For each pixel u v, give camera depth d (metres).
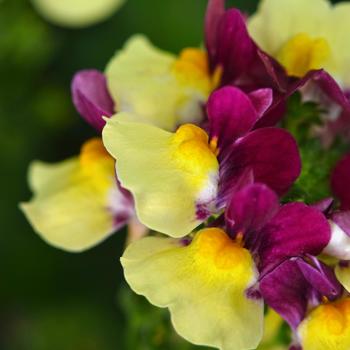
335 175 0.21
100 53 0.31
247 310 0.20
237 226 0.20
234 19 0.21
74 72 0.32
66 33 0.31
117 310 0.30
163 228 0.19
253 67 0.21
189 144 0.20
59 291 0.30
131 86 0.22
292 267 0.20
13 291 0.30
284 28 0.22
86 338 0.30
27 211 0.23
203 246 0.20
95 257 0.30
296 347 0.20
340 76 0.22
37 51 0.31
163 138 0.20
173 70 0.22
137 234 0.22
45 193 0.23
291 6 0.23
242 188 0.19
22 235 0.30
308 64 0.22
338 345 0.20
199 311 0.19
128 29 0.31
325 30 0.22
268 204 0.19
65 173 0.23
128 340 0.25
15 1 0.31
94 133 0.31
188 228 0.20
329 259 0.20
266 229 0.20
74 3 0.31
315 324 0.20
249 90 0.21
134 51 0.23
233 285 0.20
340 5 0.23
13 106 0.31
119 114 0.21
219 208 0.20
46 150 0.31
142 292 0.20
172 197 0.20
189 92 0.22
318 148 0.22
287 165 0.20
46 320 0.30
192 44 0.31
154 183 0.20
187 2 0.31
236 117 0.20
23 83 0.31
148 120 0.21
